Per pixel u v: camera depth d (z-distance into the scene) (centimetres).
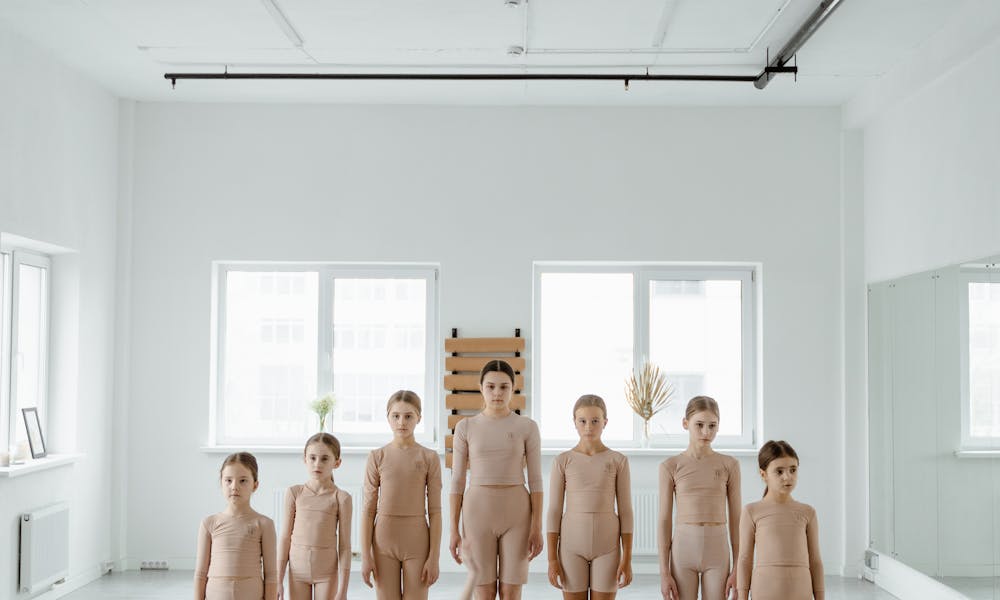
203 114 741
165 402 732
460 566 719
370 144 741
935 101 600
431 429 746
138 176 739
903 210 652
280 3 530
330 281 751
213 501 728
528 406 733
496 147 740
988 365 525
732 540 457
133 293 736
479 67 645
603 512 460
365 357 750
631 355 754
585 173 739
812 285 737
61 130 640
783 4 526
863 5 529
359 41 594
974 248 545
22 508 593
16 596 584
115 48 612
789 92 701
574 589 461
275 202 740
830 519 727
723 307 755
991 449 519
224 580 407
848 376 728
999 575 510
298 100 734
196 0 527
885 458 682
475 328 735
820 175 740
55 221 632
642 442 738
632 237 737
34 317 651
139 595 643
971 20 527
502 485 473
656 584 681
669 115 741
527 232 737
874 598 648
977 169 543
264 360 753
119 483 722
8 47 573
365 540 468
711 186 739
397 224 738
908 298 643
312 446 450
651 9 535
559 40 589
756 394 748
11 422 615
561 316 755
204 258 738
